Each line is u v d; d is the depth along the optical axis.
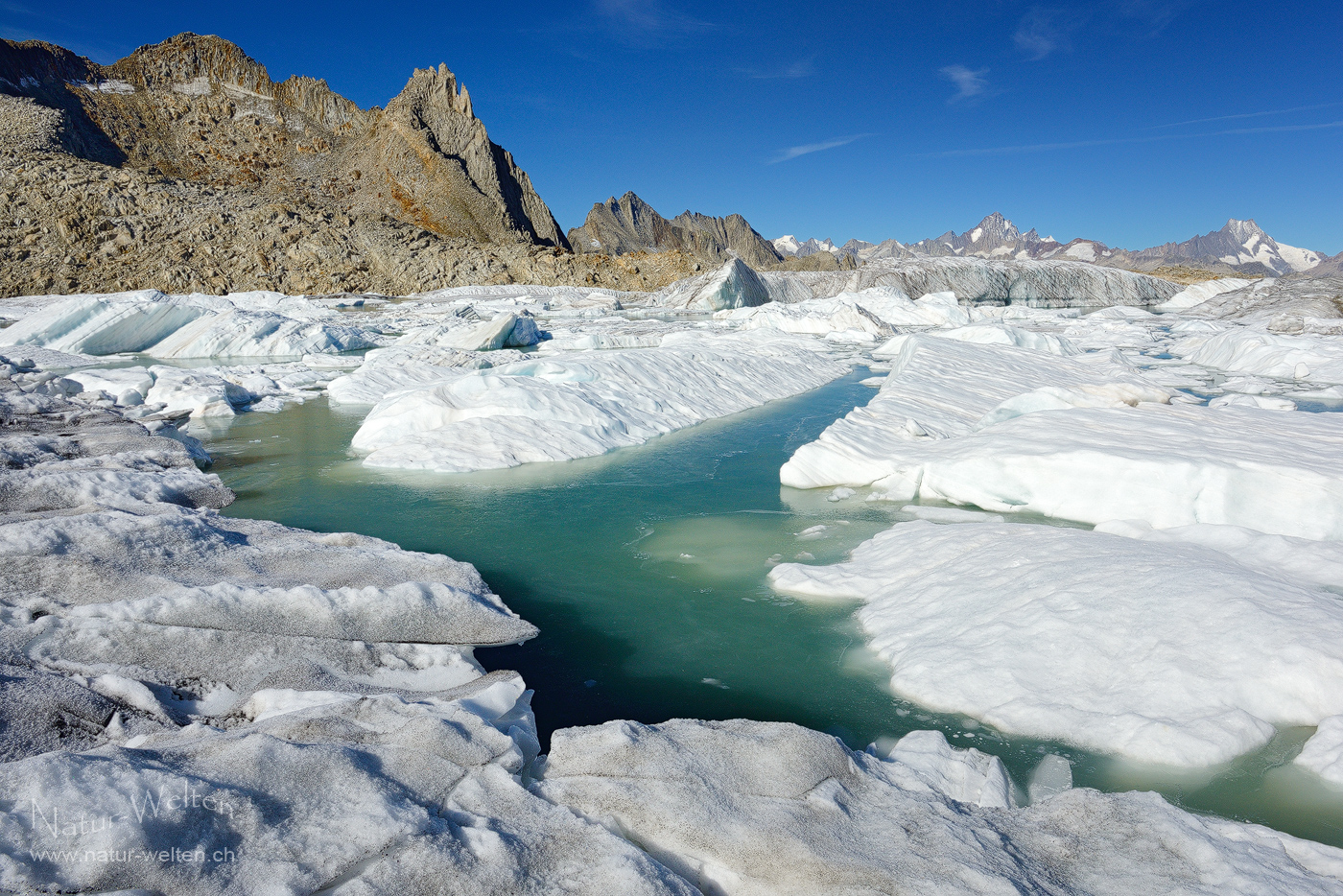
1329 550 4.07
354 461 8.43
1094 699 3.04
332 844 1.96
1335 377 12.48
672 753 2.56
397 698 2.85
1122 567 3.75
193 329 20.66
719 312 33.94
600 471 7.97
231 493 6.73
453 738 2.52
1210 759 2.69
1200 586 3.40
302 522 6.32
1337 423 6.70
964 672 3.35
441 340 20.80
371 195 78.94
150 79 81.81
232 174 76.44
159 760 2.22
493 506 6.74
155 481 6.32
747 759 2.54
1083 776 2.71
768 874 2.02
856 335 22.50
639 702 3.45
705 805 2.29
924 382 10.54
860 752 2.81
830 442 7.57
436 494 7.11
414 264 57.41
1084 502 5.54
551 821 2.19
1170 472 5.25
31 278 42.88
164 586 3.83
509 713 3.11
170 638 3.38
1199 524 4.71
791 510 6.45
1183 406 7.58
